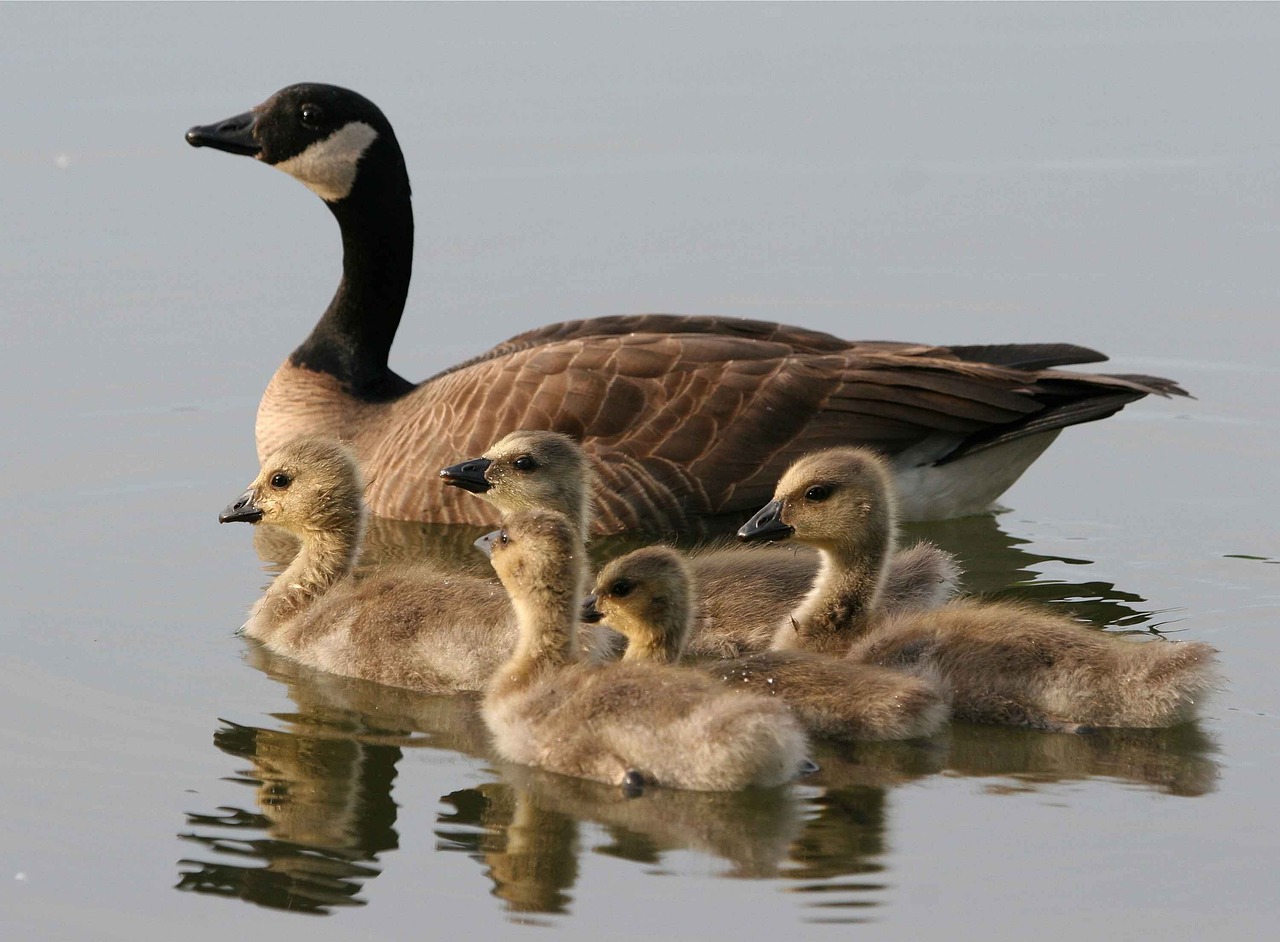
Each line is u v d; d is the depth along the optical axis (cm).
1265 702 1470
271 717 1487
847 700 1388
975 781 1316
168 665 1598
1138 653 1402
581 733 1348
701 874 1188
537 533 1420
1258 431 2242
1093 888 1162
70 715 1477
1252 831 1234
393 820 1290
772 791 1302
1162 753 1368
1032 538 1922
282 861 1238
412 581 1631
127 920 1170
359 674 1581
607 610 1465
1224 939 1103
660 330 2091
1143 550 1880
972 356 2080
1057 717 1413
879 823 1249
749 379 1923
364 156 2180
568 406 1914
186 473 2136
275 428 2161
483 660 1522
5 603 1739
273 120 2198
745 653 1645
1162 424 2275
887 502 1577
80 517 1991
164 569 1850
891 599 1661
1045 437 1975
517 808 1295
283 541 1950
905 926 1120
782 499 1573
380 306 2194
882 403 1923
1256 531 1931
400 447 1984
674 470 1894
